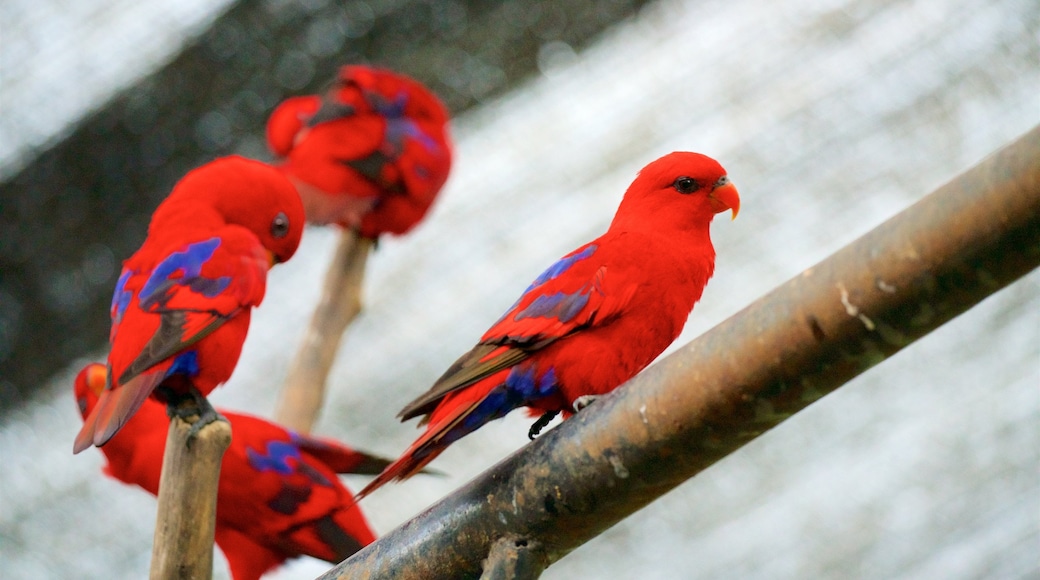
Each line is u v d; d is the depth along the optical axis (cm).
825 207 1170
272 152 1156
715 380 437
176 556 554
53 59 1241
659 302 609
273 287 1302
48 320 1289
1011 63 1161
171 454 566
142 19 1228
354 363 1233
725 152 1205
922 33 1201
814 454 1135
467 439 1168
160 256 651
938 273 385
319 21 1227
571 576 1116
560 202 1245
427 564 517
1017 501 1071
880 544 1081
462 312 1235
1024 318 1141
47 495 1277
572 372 589
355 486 1165
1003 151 373
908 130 1169
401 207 1008
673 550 1115
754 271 1162
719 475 1139
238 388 1264
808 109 1202
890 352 411
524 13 1250
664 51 1270
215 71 1234
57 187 1255
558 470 482
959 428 1112
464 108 1293
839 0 1248
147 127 1242
